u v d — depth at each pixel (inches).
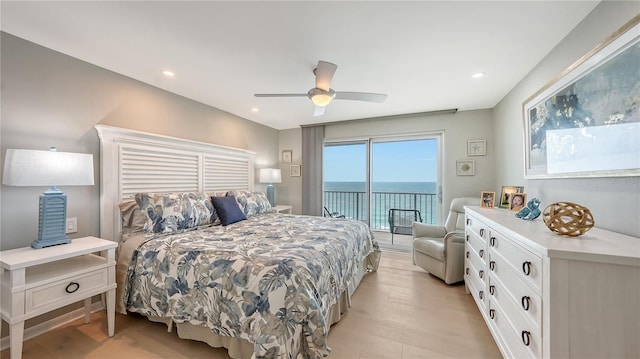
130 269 75.8
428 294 99.1
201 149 126.7
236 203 116.8
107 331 73.4
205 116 133.8
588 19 61.5
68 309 78.7
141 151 100.0
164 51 79.6
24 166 61.8
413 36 71.5
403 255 150.7
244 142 163.3
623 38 48.4
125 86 97.3
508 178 115.8
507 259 59.5
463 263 106.7
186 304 64.7
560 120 68.9
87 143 85.9
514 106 108.5
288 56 82.9
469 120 144.2
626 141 48.4
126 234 88.5
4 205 68.4
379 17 63.0
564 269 41.1
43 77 75.9
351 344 68.4
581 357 40.7
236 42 74.7
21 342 55.6
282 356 50.9
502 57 83.4
